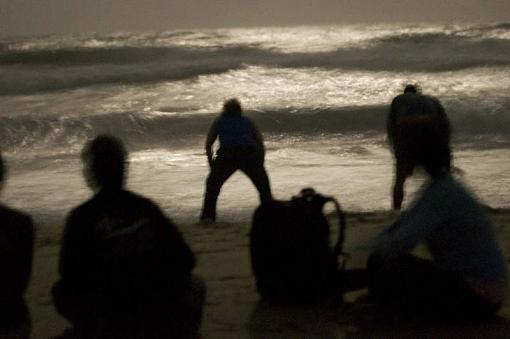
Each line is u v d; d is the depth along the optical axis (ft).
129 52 112.27
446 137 13.14
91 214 11.85
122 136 57.41
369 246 13.66
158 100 74.38
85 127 59.26
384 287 13.69
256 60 101.19
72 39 157.07
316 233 14.65
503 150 47.80
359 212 28.04
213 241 22.63
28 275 11.84
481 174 38.37
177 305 12.33
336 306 14.73
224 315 14.56
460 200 12.83
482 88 73.97
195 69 93.56
